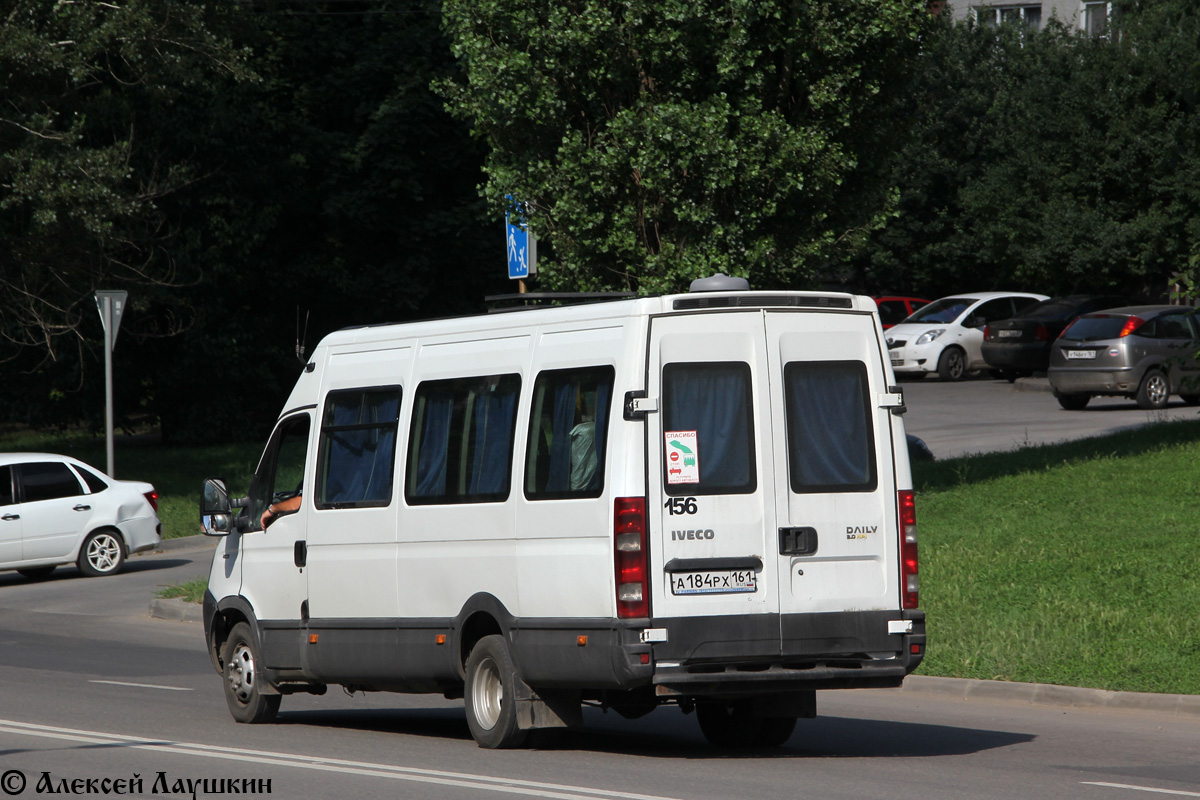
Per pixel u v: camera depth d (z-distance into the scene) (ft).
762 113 137.90
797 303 71.10
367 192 283.18
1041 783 65.46
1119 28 307.17
